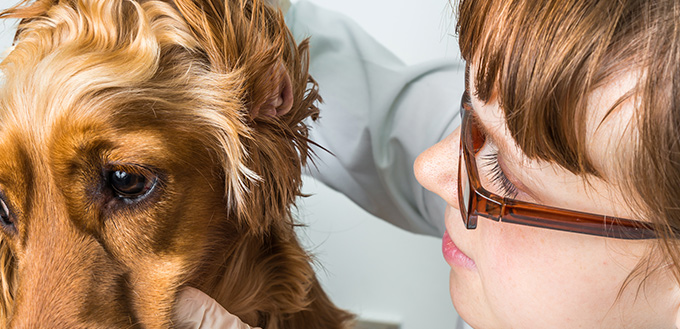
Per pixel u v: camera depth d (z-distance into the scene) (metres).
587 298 0.97
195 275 1.27
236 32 1.17
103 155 1.05
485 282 1.11
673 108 0.69
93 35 1.11
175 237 1.16
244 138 1.21
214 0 1.17
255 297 1.51
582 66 0.73
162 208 1.12
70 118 1.01
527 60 0.77
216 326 1.26
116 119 1.04
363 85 1.95
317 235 2.74
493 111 0.93
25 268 1.11
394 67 1.95
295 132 1.37
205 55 1.18
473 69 0.97
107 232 1.11
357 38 2.04
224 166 1.20
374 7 2.55
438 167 1.18
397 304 2.75
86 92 1.02
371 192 2.06
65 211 1.08
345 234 2.76
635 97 0.72
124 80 1.05
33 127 1.02
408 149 1.89
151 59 1.09
